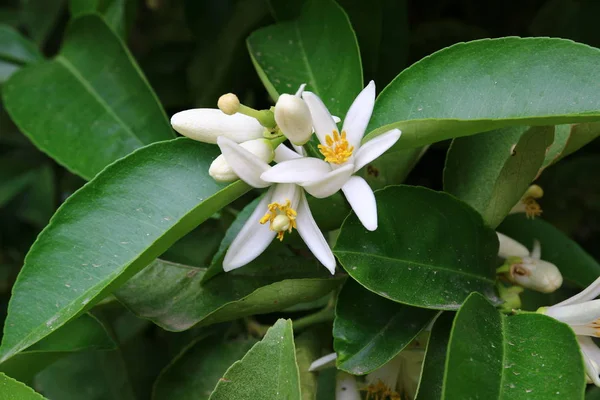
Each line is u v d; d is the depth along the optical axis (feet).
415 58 1.77
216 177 1.41
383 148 1.40
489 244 1.47
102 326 1.54
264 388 1.38
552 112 1.40
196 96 1.81
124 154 1.63
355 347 1.42
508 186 1.47
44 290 1.43
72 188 1.90
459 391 1.33
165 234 1.40
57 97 1.67
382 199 1.44
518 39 1.43
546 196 1.76
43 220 1.90
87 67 1.69
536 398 1.34
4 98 1.68
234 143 1.39
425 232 1.44
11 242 2.01
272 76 1.58
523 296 1.57
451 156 1.51
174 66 1.86
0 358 1.42
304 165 1.41
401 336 1.43
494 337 1.38
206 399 1.53
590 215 1.78
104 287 1.40
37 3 1.90
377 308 1.44
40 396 1.40
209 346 1.55
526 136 1.43
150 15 2.00
